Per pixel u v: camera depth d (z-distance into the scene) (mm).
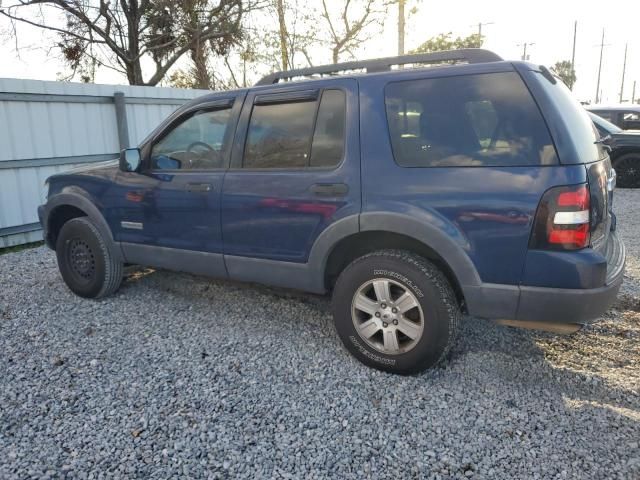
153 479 2271
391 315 3061
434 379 3078
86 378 3143
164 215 3922
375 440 2521
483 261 2760
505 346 3514
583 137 2805
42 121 6953
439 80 2930
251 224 3494
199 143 3812
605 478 2225
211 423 2666
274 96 3465
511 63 2777
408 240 3062
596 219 2676
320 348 3512
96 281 4414
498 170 2697
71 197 4438
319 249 3230
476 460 2367
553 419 2658
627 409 2750
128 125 8273
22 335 3803
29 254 6383
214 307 4328
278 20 15797
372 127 3055
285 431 2598
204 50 18328
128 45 18594
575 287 2590
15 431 2619
